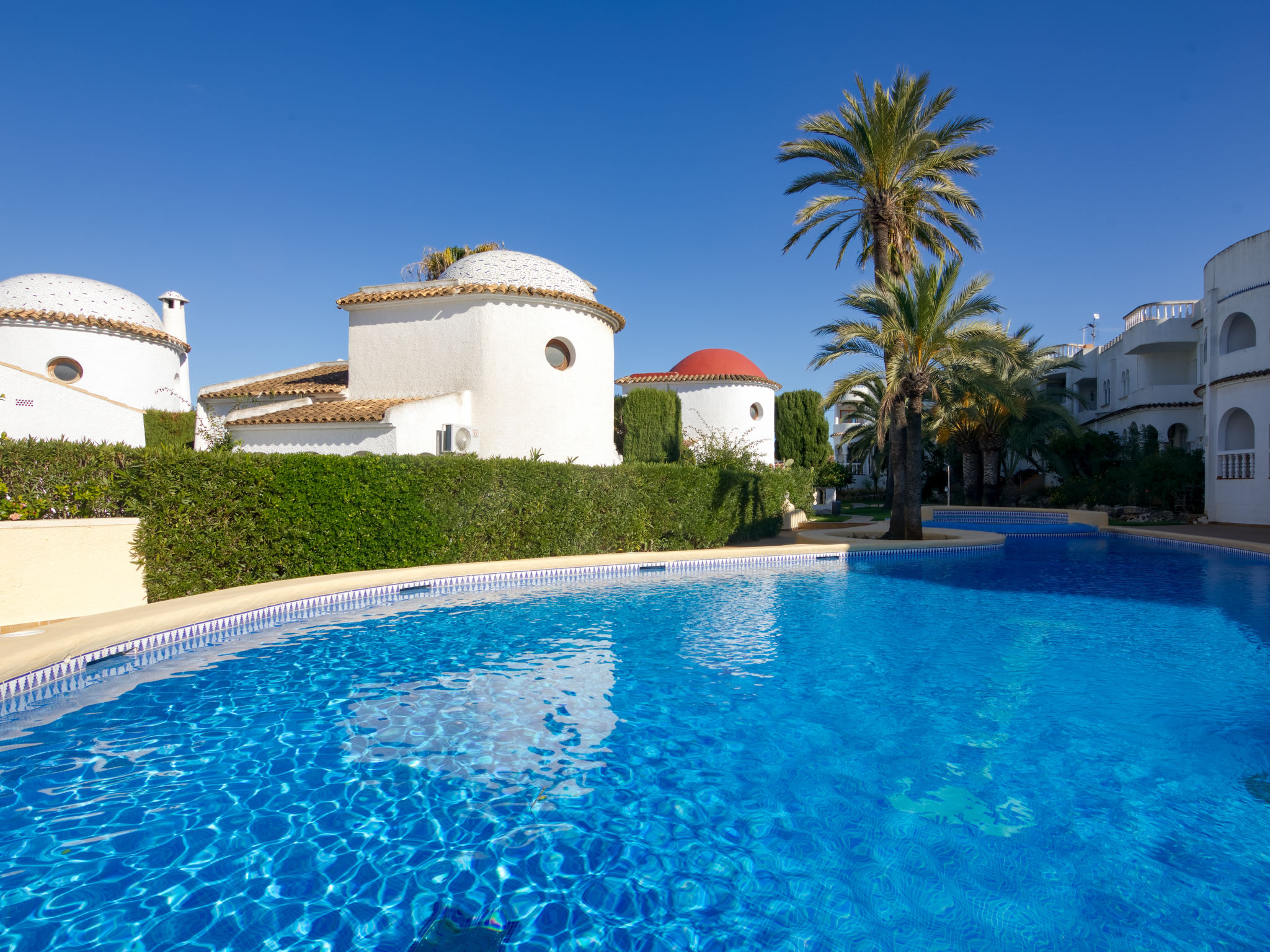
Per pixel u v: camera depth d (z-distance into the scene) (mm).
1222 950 2848
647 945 2904
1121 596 10922
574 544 14523
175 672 6867
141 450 8898
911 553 16203
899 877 3389
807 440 36750
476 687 6438
